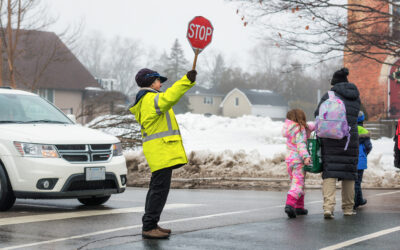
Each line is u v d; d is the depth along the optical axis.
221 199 10.98
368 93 33.38
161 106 6.21
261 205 9.88
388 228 7.15
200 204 9.95
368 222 7.68
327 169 8.09
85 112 19.48
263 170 15.77
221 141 30.98
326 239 6.40
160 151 6.33
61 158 8.63
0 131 9.03
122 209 9.15
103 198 9.81
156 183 6.43
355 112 8.20
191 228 7.20
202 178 15.12
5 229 7.14
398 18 16.62
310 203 10.17
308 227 7.24
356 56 17.78
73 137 8.89
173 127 6.39
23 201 10.45
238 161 16.52
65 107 56.22
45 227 7.29
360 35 16.55
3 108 9.73
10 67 22.25
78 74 57.56
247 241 6.29
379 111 33.00
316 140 8.23
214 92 110.50
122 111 17.41
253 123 40.38
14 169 8.66
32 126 9.22
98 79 76.56
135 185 14.27
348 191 8.34
